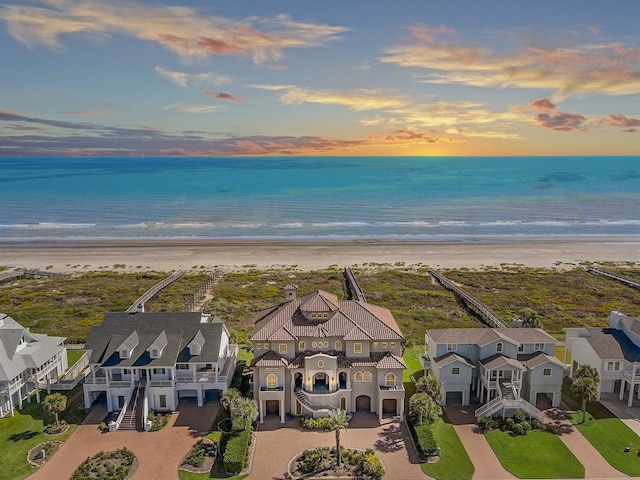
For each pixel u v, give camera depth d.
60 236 161.25
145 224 182.75
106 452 45.03
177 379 53.44
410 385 59.12
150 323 55.97
